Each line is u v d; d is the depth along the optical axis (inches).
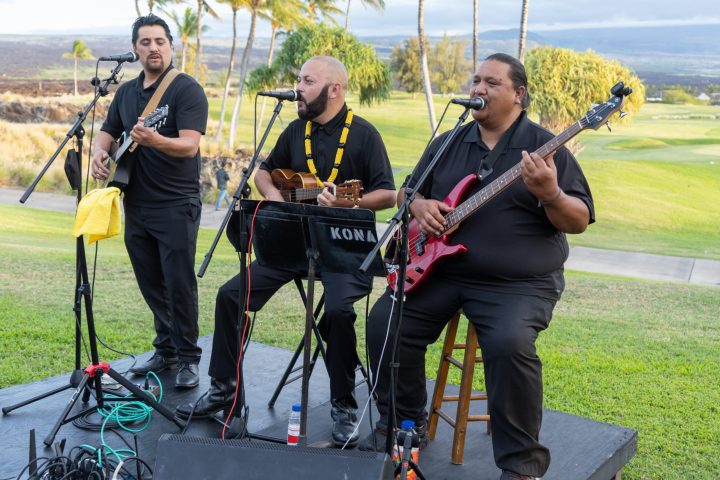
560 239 130.6
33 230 575.2
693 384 225.6
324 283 140.9
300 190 145.6
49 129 1116.5
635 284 441.4
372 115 1955.0
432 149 137.6
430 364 240.4
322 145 149.8
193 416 147.0
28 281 327.3
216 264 419.2
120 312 277.1
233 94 2273.6
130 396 152.9
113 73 150.3
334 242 113.2
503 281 126.0
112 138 168.4
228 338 145.4
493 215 127.0
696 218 997.8
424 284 131.8
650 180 1171.9
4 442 135.6
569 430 146.8
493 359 118.6
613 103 117.6
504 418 118.2
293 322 282.8
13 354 214.4
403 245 111.1
